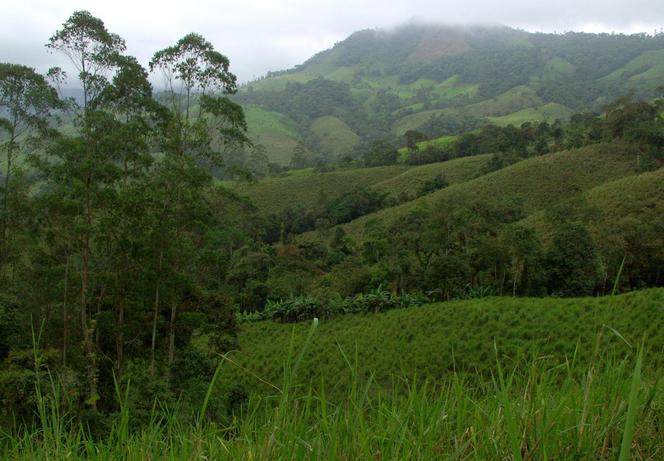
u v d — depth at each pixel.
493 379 1.89
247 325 35.56
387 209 74.75
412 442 1.67
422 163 101.75
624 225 36.25
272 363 25.48
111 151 18.03
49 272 17.44
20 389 9.12
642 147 68.25
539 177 67.81
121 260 18.98
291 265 45.91
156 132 20.00
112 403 14.40
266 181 102.00
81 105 18.94
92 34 17.64
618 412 1.69
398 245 41.22
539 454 1.61
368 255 47.88
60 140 16.64
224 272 23.23
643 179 50.84
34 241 18.27
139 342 19.80
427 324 27.17
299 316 35.41
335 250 56.91
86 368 15.20
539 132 92.81
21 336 17.06
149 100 19.41
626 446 1.09
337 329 31.27
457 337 24.27
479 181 72.38
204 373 18.00
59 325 17.78
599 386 1.89
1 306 17.52
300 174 109.50
